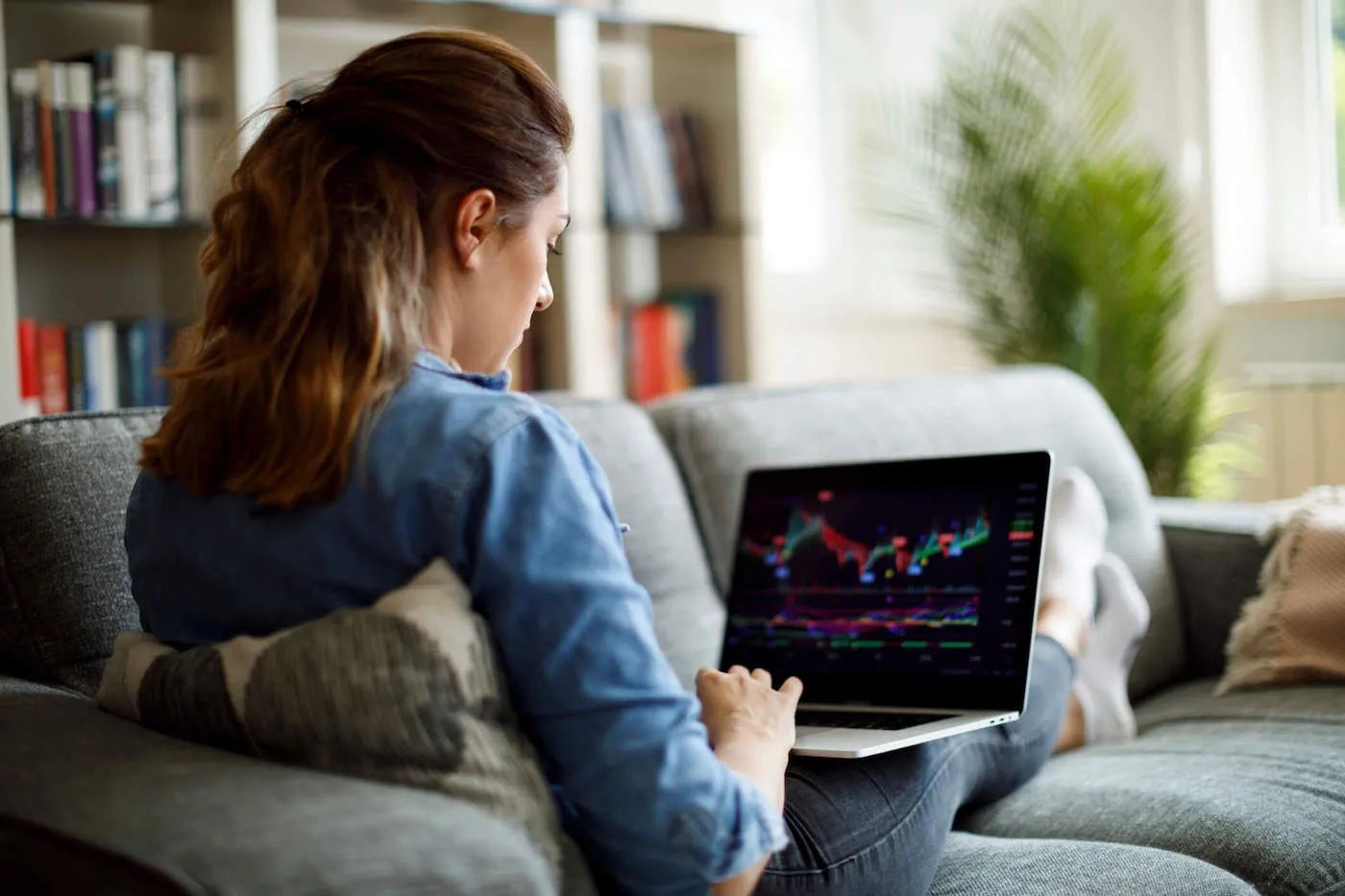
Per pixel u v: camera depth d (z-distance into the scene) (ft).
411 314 2.78
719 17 11.63
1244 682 5.81
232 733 2.73
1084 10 11.18
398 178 2.80
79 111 7.93
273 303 2.77
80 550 3.93
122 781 2.55
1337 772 4.45
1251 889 3.74
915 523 4.44
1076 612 5.46
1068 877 3.68
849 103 12.32
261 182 2.82
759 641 4.56
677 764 2.57
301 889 2.15
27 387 7.86
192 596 2.94
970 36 11.53
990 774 4.33
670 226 10.27
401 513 2.64
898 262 12.38
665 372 10.37
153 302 9.02
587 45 9.64
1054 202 10.02
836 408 6.16
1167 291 9.97
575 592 2.60
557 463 2.68
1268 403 10.20
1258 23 10.85
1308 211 10.77
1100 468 6.63
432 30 2.98
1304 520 6.01
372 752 2.57
